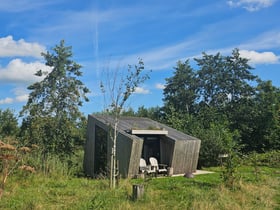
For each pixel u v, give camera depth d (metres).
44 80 23.94
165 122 31.97
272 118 33.53
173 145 19.84
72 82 24.11
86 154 21.30
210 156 24.44
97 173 19.91
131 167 17.70
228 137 17.56
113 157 13.73
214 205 10.08
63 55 24.14
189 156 20.77
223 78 40.72
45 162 16.55
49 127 23.00
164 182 14.77
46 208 9.64
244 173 18.02
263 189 12.90
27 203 10.12
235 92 39.69
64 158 20.64
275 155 25.12
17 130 26.05
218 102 40.72
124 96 15.20
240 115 35.53
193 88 42.75
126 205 9.82
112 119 20.14
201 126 29.23
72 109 23.89
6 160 12.82
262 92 37.09
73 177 17.33
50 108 23.36
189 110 42.31
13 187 12.47
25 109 23.30
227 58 41.00
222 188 12.56
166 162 20.27
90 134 21.06
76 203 10.24
